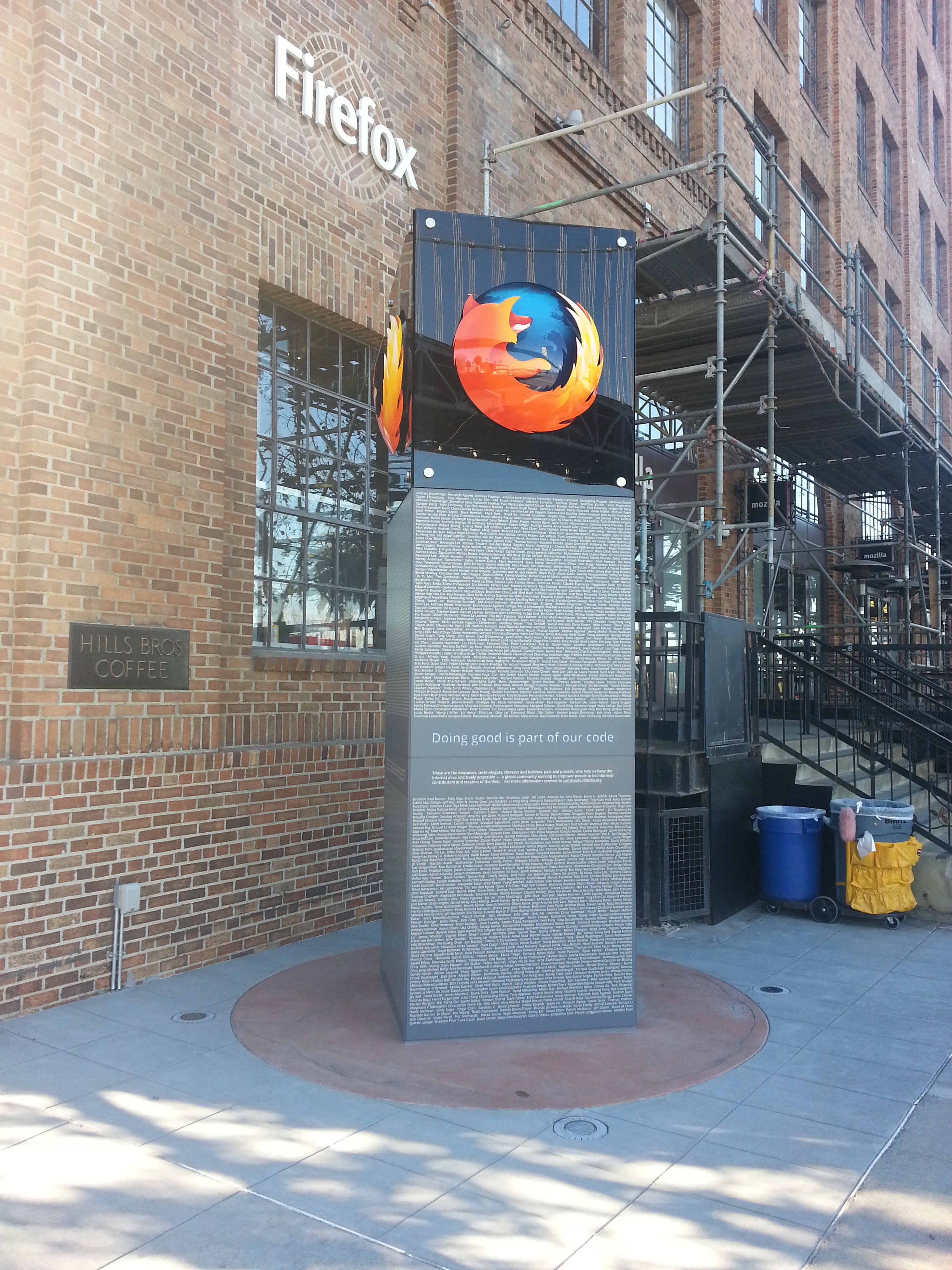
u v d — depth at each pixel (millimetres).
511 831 5059
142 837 5812
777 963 6562
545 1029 5070
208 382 6379
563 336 5238
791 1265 3031
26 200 5430
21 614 5293
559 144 10586
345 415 8031
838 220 18344
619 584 5250
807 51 17953
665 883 7492
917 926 7637
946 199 27375
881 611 20516
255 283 6855
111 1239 3125
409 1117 4051
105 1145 3764
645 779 7625
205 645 6312
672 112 13625
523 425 5176
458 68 9031
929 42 25625
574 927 5117
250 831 6566
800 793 8719
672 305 10547
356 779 7492
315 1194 3414
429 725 5004
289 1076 4461
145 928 5840
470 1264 3006
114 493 5754
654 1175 3584
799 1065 4707
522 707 5098
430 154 8789
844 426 13781
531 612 5137
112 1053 4711
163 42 6145
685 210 13242
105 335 5730
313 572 7617
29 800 5215
